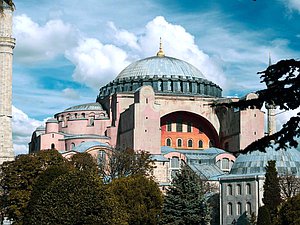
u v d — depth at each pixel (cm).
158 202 9938
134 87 17850
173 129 17238
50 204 6731
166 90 17662
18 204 9825
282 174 12194
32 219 6831
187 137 17275
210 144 17425
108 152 14412
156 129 15700
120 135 16725
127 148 14088
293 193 11394
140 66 18375
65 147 16662
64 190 6744
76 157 12838
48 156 10331
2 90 14100
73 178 6825
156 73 18025
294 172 12475
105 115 17400
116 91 18050
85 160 12756
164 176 15162
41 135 16562
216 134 17225
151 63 18362
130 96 16938
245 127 16100
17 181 9950
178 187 10038
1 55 14188
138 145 15525
